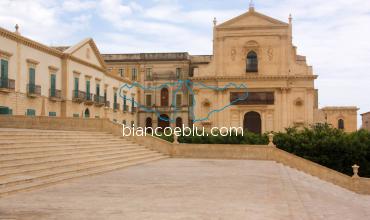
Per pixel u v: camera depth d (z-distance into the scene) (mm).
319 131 40062
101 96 56469
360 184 29562
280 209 12172
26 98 40062
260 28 60156
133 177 19672
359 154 36625
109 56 74500
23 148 19812
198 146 34156
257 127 60562
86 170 20562
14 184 14945
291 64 59344
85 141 26656
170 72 71938
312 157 37375
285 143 38406
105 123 33406
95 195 14367
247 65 60812
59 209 11930
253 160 32875
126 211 11750
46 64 43656
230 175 21328
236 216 11188
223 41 61250
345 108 72688
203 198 14031
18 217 10867
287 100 59188
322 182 27500
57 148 22047
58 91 45688
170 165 26828
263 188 16641
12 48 37812
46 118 33156
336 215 13867
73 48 48188
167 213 11523
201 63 73250
